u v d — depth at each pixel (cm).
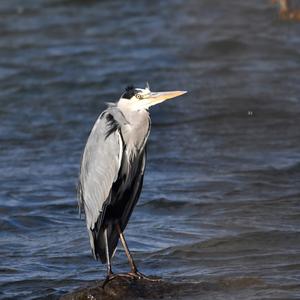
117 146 1012
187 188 1459
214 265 1091
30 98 2208
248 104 2025
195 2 3359
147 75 2378
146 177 1541
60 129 1927
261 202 1362
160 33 2888
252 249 1140
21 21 3228
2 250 1206
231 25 2912
